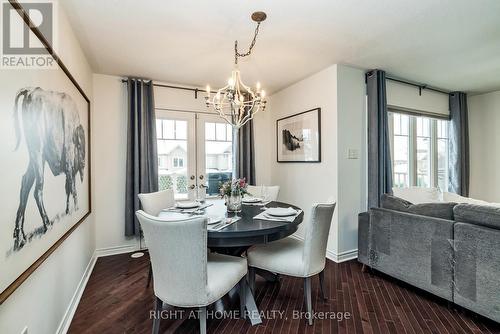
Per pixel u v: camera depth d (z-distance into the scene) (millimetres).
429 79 3693
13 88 1153
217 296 1622
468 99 4637
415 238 2258
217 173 4051
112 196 3367
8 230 1083
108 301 2217
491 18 2131
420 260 2223
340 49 2709
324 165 3297
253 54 2811
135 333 1803
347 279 2617
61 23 1881
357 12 2031
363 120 3320
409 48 2693
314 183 3467
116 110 3395
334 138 3143
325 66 3180
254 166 4172
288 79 3631
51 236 1561
